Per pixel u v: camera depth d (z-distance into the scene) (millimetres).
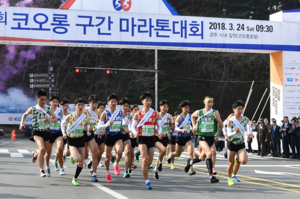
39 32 25484
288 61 29188
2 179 13688
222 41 28031
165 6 29406
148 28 27016
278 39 28984
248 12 62000
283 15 29156
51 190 11492
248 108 67875
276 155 27453
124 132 14836
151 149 12461
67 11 26000
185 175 15672
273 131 27500
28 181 13281
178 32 27375
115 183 13094
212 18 27891
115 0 28812
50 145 14555
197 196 10773
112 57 65125
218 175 15734
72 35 26047
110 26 26562
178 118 15469
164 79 64125
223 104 70375
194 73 66750
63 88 63531
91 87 63312
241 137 12672
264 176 15797
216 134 14055
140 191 11500
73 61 64625
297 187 12703
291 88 29234
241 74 66000
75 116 12383
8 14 25094
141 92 61375
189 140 15500
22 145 34688
